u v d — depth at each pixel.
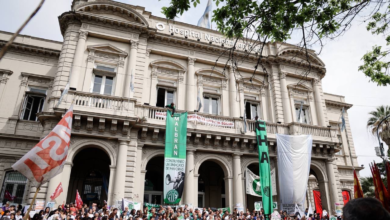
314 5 8.15
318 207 21.12
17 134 19.00
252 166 22.09
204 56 21.77
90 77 18.11
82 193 18.88
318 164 21.36
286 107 22.25
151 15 21.27
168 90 20.59
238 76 22.20
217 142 18.88
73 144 15.91
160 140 18.00
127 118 16.61
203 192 21.22
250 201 21.78
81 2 19.81
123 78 18.73
